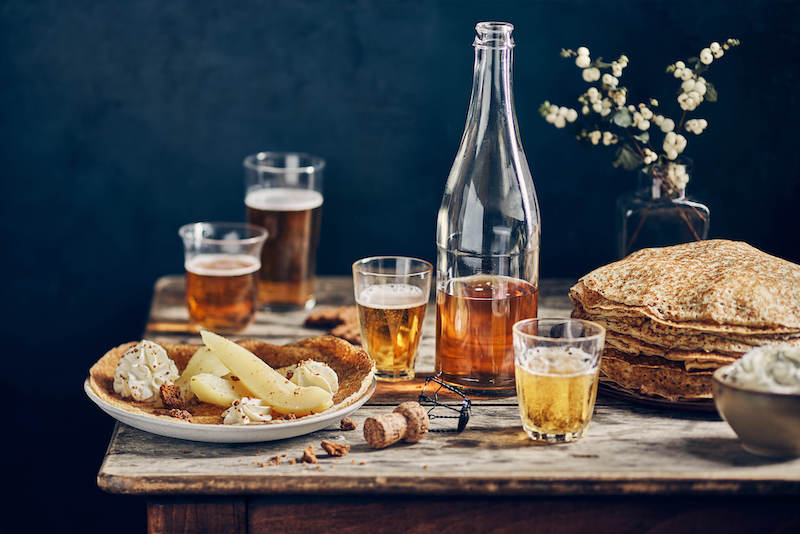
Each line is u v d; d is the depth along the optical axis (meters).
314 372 1.16
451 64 1.90
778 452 1.02
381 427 1.05
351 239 2.00
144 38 1.92
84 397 2.08
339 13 1.89
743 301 1.11
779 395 0.97
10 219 2.00
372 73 1.92
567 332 1.09
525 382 1.06
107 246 2.02
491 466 1.02
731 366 1.04
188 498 1.02
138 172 1.98
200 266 1.49
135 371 1.17
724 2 1.82
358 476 1.00
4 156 1.97
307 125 1.95
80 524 2.14
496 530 1.02
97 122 1.96
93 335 2.06
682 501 1.01
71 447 2.11
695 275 1.17
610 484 0.99
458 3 1.87
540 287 1.74
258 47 1.92
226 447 1.08
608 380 1.21
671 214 1.41
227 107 1.95
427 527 1.02
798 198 1.88
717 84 1.84
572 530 1.02
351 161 1.96
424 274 1.28
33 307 2.04
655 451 1.05
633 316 1.16
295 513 1.02
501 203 1.19
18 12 1.90
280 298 1.62
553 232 1.95
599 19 1.85
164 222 2.01
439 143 1.94
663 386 1.15
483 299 1.19
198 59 1.93
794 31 1.81
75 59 1.92
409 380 1.30
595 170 1.91
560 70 1.87
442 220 1.23
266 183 1.60
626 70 1.86
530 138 1.90
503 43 1.19
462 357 1.21
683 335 1.12
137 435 1.11
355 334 1.43
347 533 1.03
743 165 1.87
